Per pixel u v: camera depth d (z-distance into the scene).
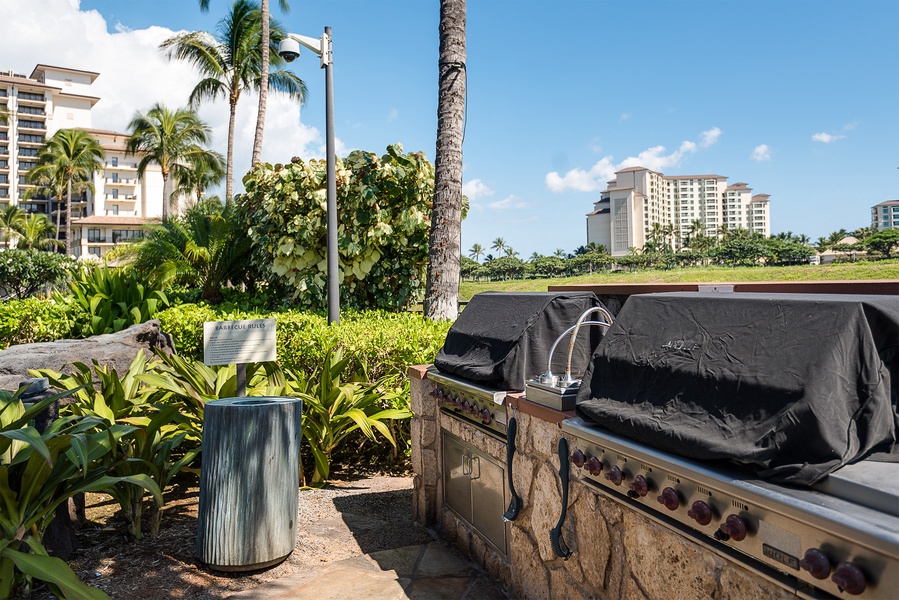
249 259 9.64
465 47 6.53
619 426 2.00
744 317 1.88
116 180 77.56
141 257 10.15
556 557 2.53
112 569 3.22
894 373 1.55
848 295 1.83
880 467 1.43
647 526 1.98
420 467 3.93
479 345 3.36
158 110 43.28
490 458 3.13
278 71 27.25
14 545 2.79
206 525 3.19
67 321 7.38
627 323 2.32
